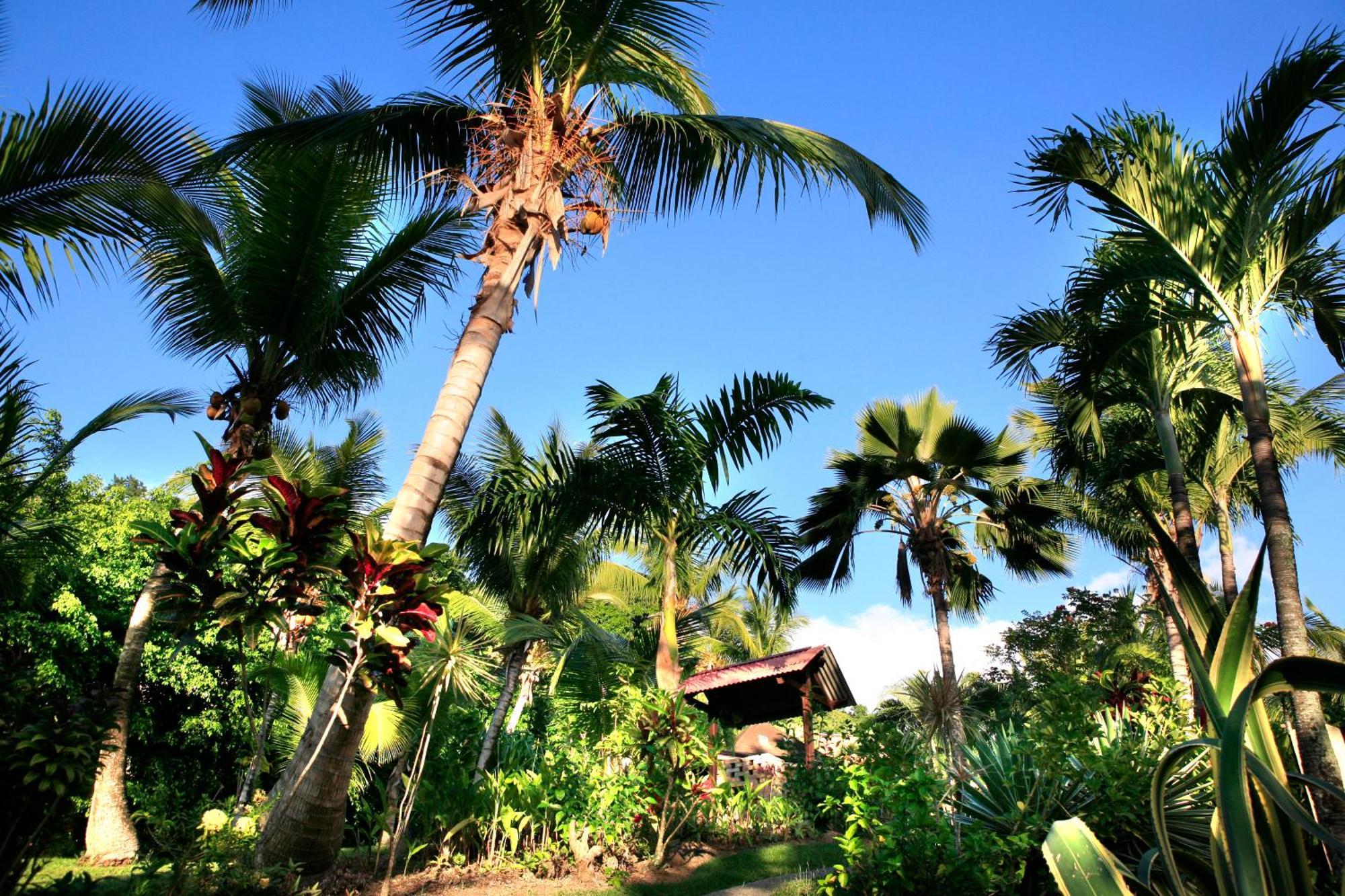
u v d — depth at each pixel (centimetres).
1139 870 297
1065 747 619
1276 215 755
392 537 587
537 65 780
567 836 831
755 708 1784
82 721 465
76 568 1472
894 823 561
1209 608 320
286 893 543
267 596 425
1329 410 1328
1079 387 959
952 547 1858
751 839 1073
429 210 897
